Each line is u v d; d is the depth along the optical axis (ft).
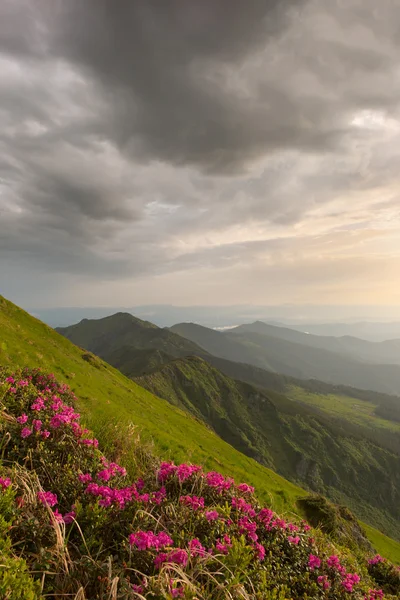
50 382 53.83
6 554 15.14
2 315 132.98
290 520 38.60
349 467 630.33
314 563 23.88
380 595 26.16
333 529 73.92
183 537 20.62
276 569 21.67
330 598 21.77
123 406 111.34
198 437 152.87
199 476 29.35
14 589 13.20
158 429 99.91
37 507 19.88
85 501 22.02
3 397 33.91
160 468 31.14
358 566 35.96
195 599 15.42
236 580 17.10
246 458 171.12
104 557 18.89
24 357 90.53
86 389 95.86
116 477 27.32
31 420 31.24
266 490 84.74
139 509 22.26
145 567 17.97
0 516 16.80
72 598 15.84
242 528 23.20
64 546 17.62
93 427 46.60
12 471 22.80
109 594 15.57
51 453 26.78
